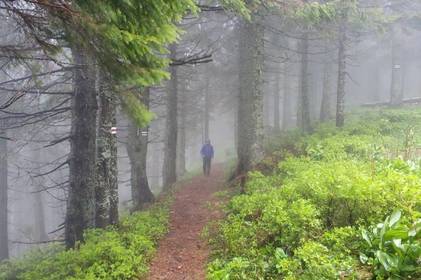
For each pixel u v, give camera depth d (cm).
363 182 665
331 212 703
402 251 479
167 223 1165
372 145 1356
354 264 529
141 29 561
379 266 491
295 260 563
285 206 762
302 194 818
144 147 1700
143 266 805
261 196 925
